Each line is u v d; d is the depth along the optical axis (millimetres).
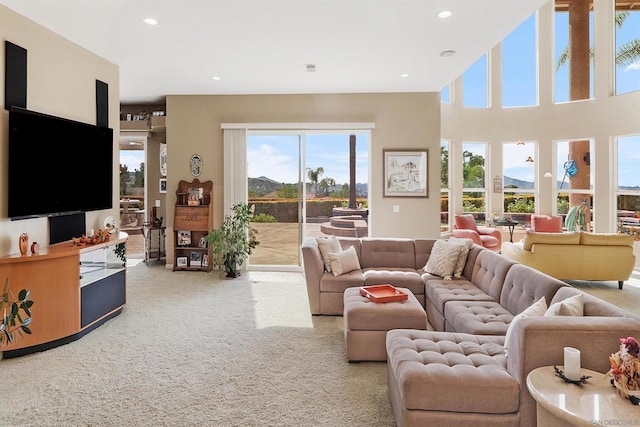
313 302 3744
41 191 3154
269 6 3008
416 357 1923
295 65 4398
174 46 3818
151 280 5109
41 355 2805
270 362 2715
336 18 3227
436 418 1702
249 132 5746
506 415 1689
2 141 2902
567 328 1681
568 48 7410
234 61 4266
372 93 5613
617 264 4664
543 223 7121
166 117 5746
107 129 3906
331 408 2127
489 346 2092
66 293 3002
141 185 6676
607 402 1373
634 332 1667
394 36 3578
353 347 2711
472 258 3801
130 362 2699
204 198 5754
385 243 4441
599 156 6809
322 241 4152
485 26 3371
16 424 1965
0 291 2699
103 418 2021
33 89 3184
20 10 3002
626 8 6574
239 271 5504
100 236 3412
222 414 2062
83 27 3338
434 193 5605
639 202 6344
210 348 2947
